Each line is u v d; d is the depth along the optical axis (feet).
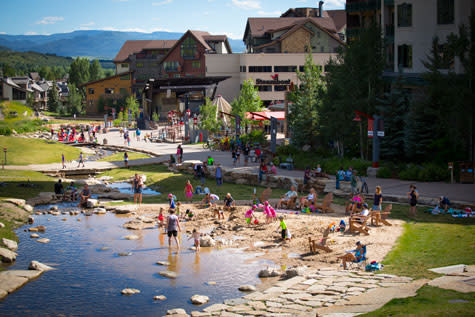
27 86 504.84
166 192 126.93
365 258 61.36
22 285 59.88
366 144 139.54
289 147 157.79
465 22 132.67
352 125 137.39
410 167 116.37
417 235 71.87
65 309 53.01
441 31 138.00
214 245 76.48
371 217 80.48
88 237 82.43
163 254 72.43
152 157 181.06
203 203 106.73
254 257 69.72
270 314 46.06
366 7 175.63
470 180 105.70
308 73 166.20
